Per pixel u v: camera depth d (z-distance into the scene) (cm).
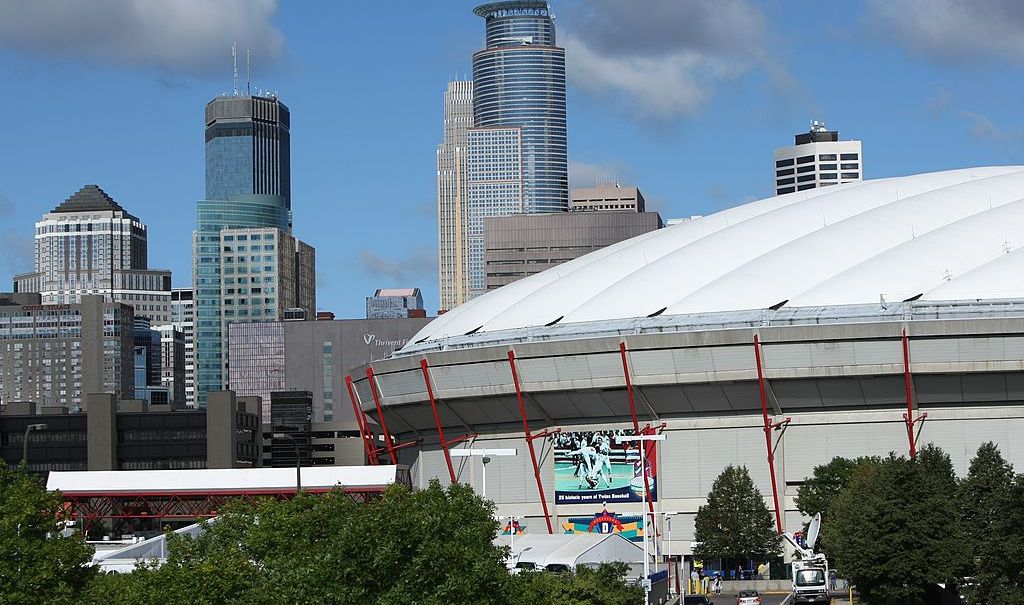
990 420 12700
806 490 12681
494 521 8256
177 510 14125
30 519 7350
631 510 13538
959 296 12750
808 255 13875
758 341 12762
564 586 8206
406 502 7844
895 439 12875
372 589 6294
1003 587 8269
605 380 13338
